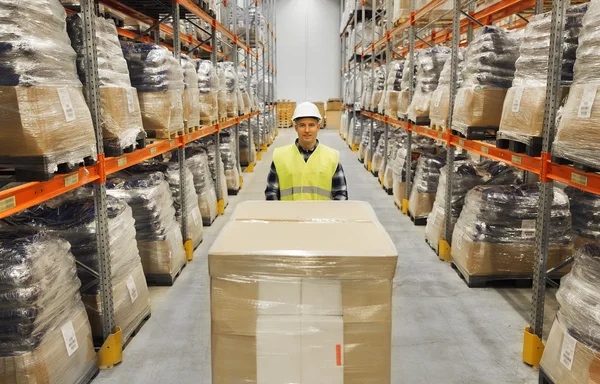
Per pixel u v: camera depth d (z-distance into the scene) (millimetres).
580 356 2467
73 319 2873
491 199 4414
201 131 5840
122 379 3133
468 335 3697
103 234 3188
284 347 1783
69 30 2922
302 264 1728
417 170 6848
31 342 2436
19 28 2260
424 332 3748
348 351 1783
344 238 1917
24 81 2223
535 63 3373
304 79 23938
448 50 6152
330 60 23797
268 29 16297
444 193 5434
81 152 2693
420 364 3307
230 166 8672
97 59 3086
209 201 6668
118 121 3232
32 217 3334
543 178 3115
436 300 4312
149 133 4145
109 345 3232
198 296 4402
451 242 5203
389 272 1724
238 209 2414
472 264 4512
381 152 10031
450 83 5020
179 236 4969
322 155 3570
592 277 2531
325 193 3592
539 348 3234
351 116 15992
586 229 4445
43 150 2283
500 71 4254
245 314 1777
